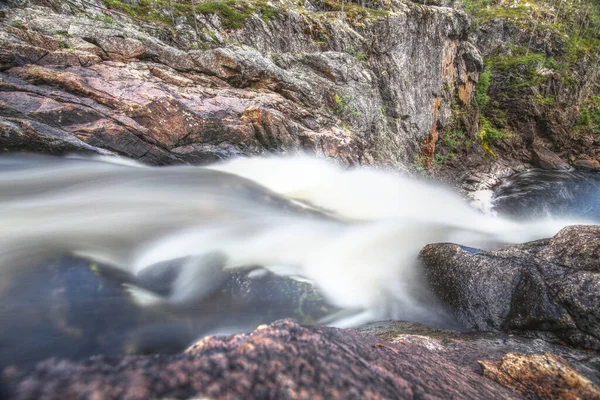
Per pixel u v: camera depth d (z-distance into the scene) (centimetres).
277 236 591
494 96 3806
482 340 319
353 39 2244
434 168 2738
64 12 1442
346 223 777
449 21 2797
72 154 835
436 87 2811
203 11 1978
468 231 703
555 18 5297
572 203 2498
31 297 305
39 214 546
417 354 228
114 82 1024
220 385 125
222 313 360
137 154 957
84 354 262
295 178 1145
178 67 1343
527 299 344
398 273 493
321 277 462
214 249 496
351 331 225
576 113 3884
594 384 224
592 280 312
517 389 235
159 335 306
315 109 1620
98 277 347
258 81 1503
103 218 556
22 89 862
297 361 148
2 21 1145
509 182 2923
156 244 492
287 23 2158
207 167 1028
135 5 1869
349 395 134
